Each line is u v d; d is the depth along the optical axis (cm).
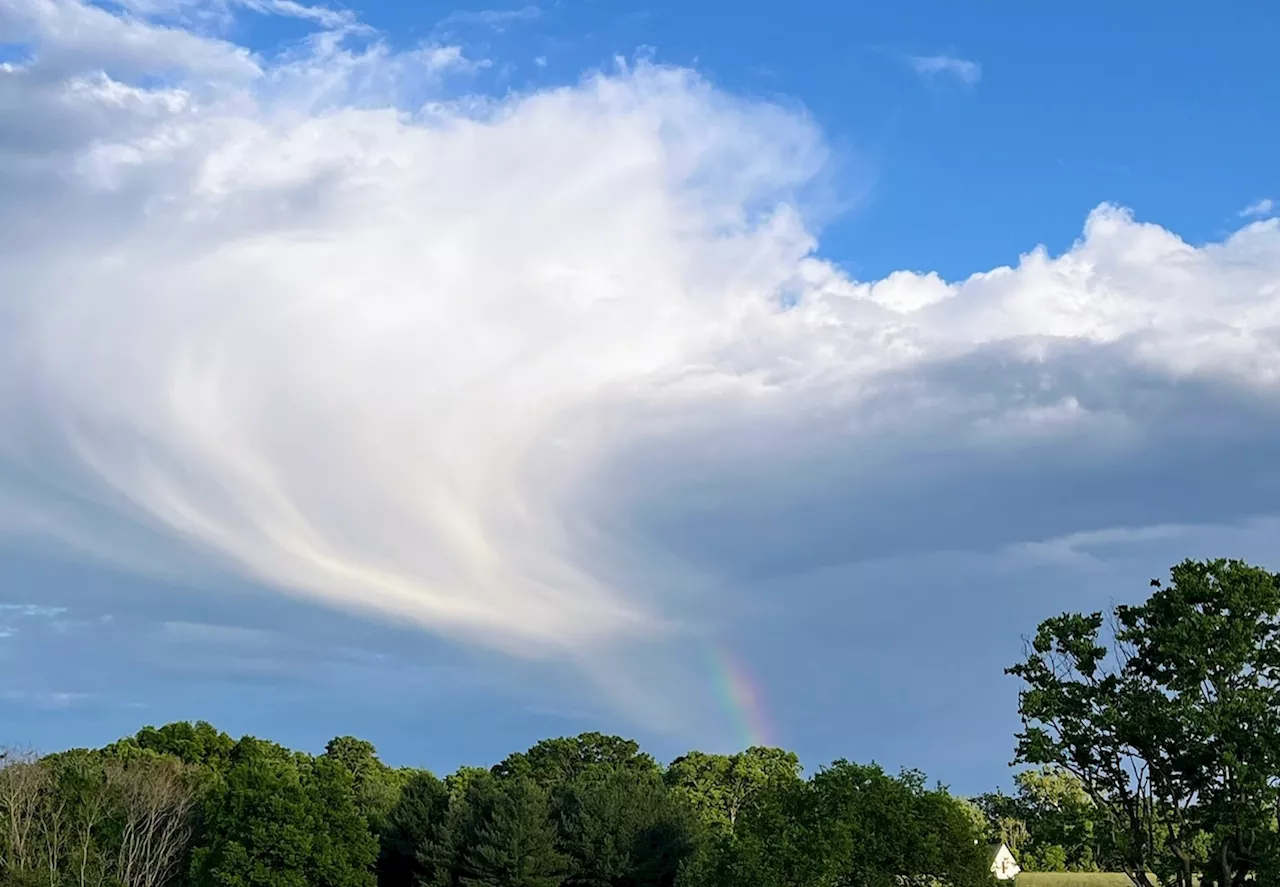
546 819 9388
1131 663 4781
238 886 8006
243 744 12100
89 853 8300
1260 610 4450
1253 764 4238
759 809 7338
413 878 9706
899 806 6806
